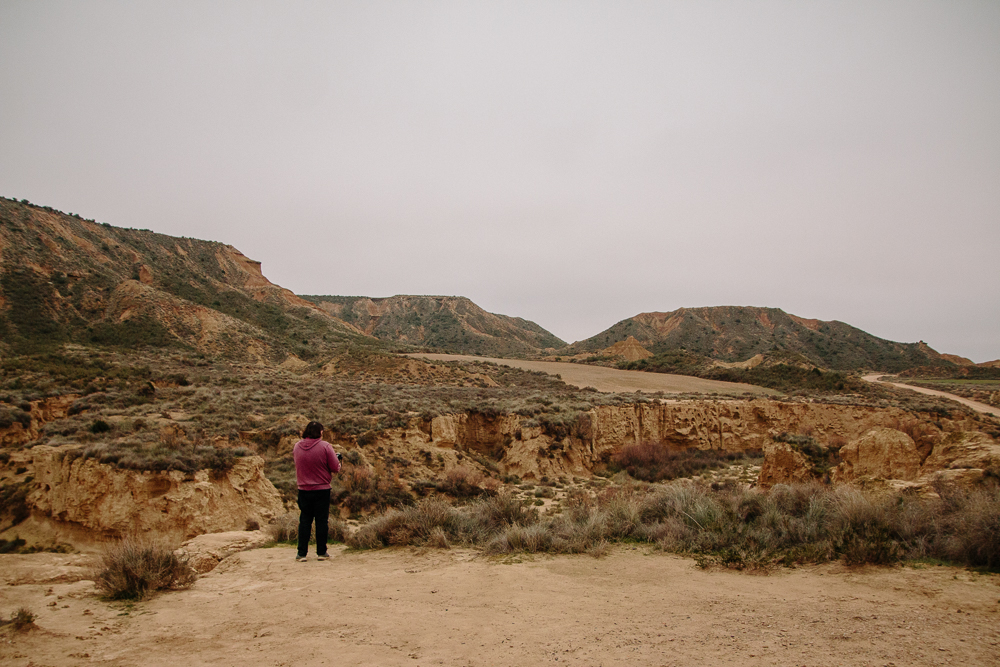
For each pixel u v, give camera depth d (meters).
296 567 8.42
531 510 11.95
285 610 5.96
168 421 24.02
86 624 5.50
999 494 8.39
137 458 16.34
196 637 5.08
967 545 6.84
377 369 71.44
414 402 35.78
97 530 15.46
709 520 9.44
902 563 6.94
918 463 18.05
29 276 76.56
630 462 34.78
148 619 5.71
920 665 3.85
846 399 51.53
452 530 10.36
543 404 37.94
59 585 7.32
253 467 17.94
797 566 7.24
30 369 38.75
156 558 7.31
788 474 21.19
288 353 91.31
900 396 64.44
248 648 4.73
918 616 4.94
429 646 4.68
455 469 26.11
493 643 4.71
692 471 33.97
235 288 128.00
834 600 5.64
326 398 36.38
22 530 16.56
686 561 7.93
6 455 19.44
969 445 16.86
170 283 100.88
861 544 7.17
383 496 21.45
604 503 12.27
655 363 101.75
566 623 5.23
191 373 46.44
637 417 40.66
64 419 24.78
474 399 42.12
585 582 6.91
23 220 89.06
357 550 9.84
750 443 43.66
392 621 5.44
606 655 4.32
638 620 5.25
